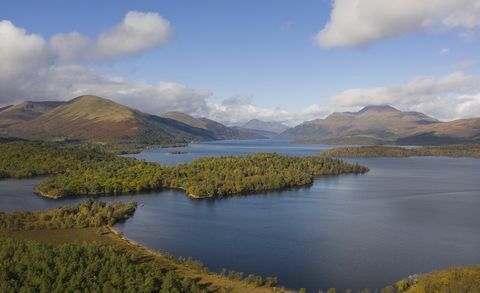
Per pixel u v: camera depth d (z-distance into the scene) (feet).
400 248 474.08
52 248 388.37
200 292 326.65
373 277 387.14
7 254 372.99
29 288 302.04
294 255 447.42
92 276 326.65
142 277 327.06
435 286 332.19
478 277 341.41
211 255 446.19
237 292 338.75
